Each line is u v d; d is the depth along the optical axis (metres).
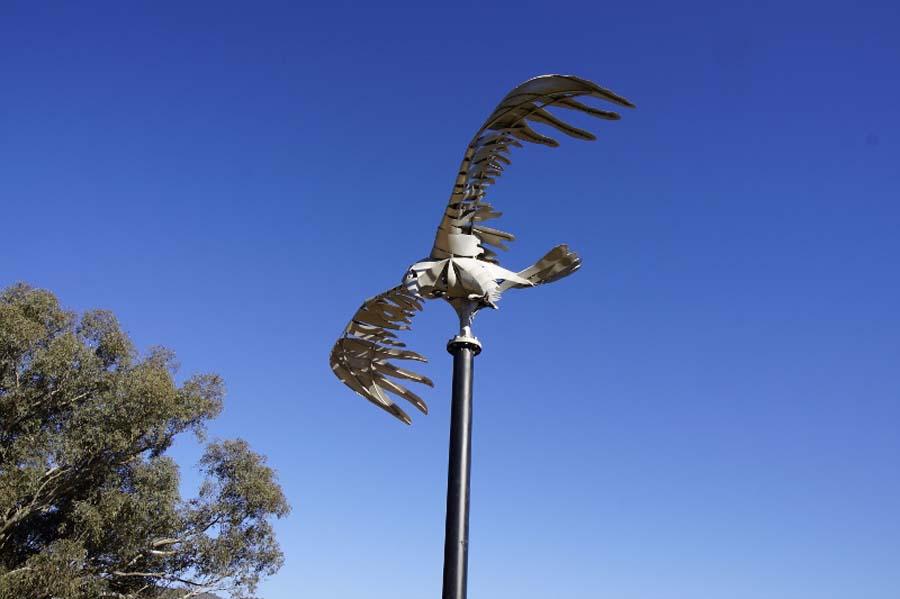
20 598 21.12
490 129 8.65
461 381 8.62
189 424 26.05
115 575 24.81
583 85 7.89
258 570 26.98
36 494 22.92
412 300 9.38
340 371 10.84
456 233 9.14
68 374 24.27
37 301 26.08
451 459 8.27
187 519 26.36
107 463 24.77
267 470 27.91
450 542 7.90
